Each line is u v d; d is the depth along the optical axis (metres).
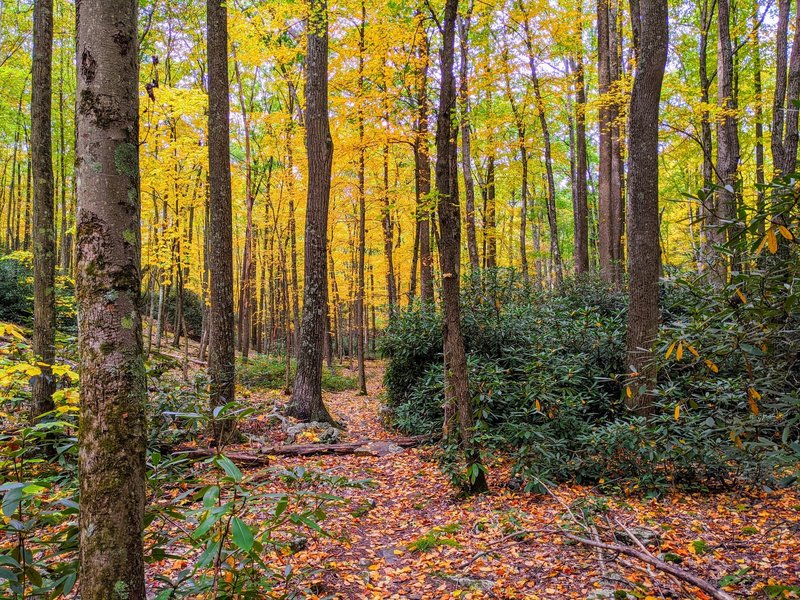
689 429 4.70
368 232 19.22
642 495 4.99
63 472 3.94
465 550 3.99
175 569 3.40
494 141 14.34
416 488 5.74
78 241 1.86
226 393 6.82
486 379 6.65
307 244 9.13
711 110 9.52
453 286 5.22
